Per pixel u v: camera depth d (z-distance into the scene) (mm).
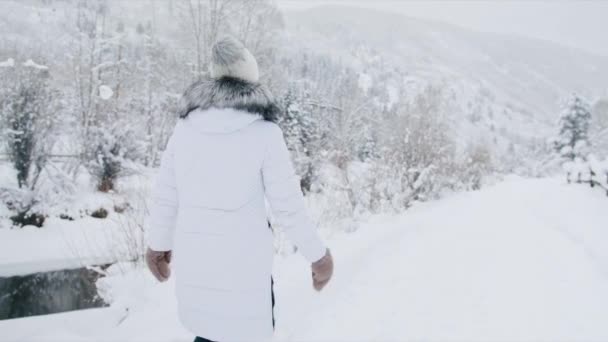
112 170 11281
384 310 3207
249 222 1340
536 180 16516
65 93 14125
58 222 8930
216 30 19906
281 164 1354
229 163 1318
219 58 1383
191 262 1349
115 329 3064
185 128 1390
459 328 2912
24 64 9516
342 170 10039
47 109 9844
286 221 1367
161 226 1465
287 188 1354
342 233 6883
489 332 2852
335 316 3104
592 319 3045
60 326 3199
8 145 9258
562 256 4633
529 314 3137
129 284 4590
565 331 2865
